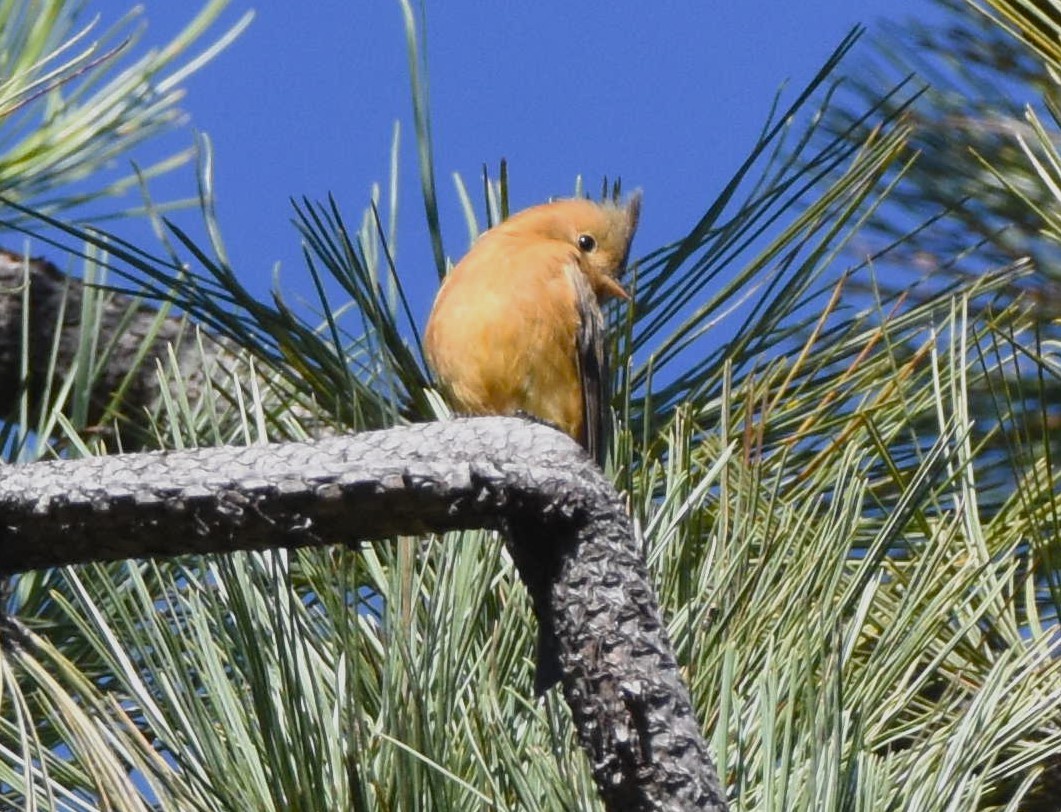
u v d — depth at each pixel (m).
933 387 7.30
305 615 5.36
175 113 7.85
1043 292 8.63
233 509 4.52
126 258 7.22
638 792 4.38
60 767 5.11
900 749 6.27
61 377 8.73
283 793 4.89
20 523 4.59
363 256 7.31
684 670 5.36
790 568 5.64
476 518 4.54
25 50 7.30
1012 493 7.90
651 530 5.73
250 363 5.62
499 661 5.46
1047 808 6.41
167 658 5.06
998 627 6.53
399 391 7.82
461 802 5.01
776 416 7.51
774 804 4.83
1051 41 7.11
